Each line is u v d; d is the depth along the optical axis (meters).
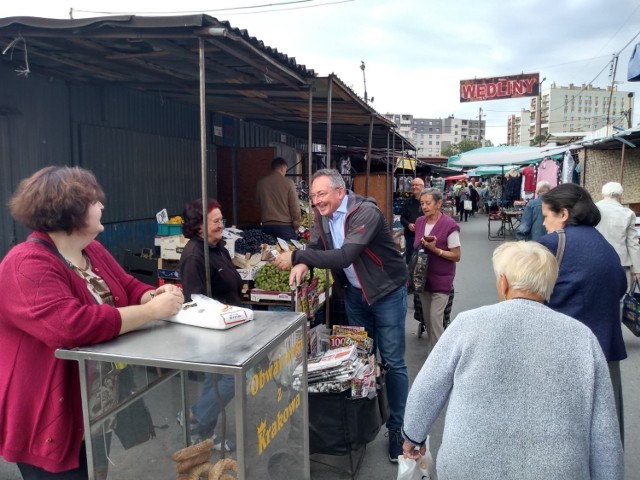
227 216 9.00
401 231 7.90
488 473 1.61
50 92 5.31
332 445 3.04
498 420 1.62
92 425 1.69
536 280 1.76
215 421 1.78
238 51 3.20
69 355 1.63
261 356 1.65
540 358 1.63
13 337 1.70
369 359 3.29
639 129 8.37
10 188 4.90
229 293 3.28
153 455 1.85
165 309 1.84
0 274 1.68
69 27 2.89
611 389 1.63
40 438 1.70
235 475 1.71
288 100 5.82
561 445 1.57
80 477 1.82
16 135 4.95
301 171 13.22
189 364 1.53
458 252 4.56
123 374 1.77
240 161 8.98
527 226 7.26
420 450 2.07
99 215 1.86
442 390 1.81
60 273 1.72
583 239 2.65
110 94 6.14
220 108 7.39
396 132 8.85
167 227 5.43
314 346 3.52
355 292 3.54
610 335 2.62
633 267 4.88
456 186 29.38
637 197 11.45
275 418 1.89
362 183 9.72
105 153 6.11
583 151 11.69
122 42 3.22
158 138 7.11
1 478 3.02
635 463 3.26
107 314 1.68
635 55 5.85
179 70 4.26
